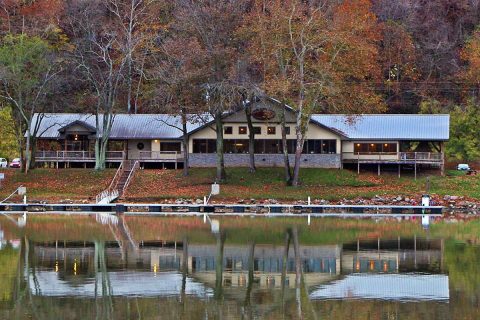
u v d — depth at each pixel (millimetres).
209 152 144500
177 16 141125
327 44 127562
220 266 70500
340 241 84875
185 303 57344
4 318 53562
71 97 159625
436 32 189875
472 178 135250
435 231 93250
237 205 118750
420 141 144375
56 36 155375
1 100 147875
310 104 129500
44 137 147875
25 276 65750
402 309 55656
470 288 61656
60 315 54312
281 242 84375
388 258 74375
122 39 150625
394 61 180125
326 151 142500
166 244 82625
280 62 124938
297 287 62219
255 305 56938
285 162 132250
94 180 135750
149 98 141000
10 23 165125
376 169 145375
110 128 141875
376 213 117250
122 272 67625
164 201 125750
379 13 191750
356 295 59656
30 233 90812
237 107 137625
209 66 126688
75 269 68750
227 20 128625
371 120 147375
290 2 129375
